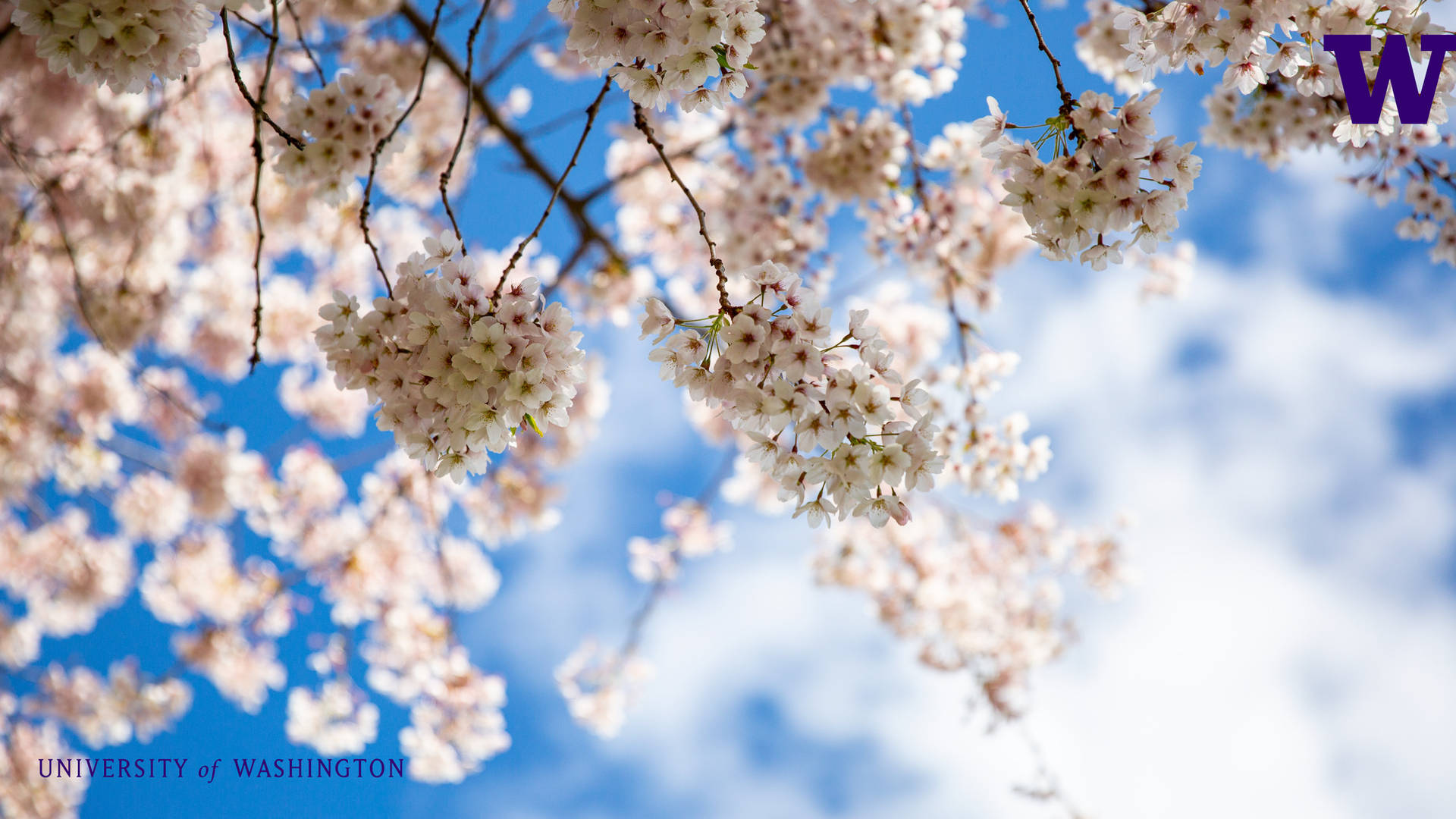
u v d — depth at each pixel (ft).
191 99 18.25
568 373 6.70
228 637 23.61
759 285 6.82
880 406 6.37
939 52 15.76
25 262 18.61
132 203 18.08
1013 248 19.36
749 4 6.61
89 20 6.65
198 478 22.89
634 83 7.06
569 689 23.44
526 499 24.03
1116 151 6.58
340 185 10.23
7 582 24.56
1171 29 7.10
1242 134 13.07
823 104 16.21
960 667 23.32
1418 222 12.38
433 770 21.56
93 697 24.29
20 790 23.82
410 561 23.95
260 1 7.75
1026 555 24.16
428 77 19.31
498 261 23.29
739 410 6.68
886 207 16.37
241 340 24.36
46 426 21.42
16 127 16.63
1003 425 13.48
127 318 19.95
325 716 21.61
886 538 24.11
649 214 23.24
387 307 6.83
